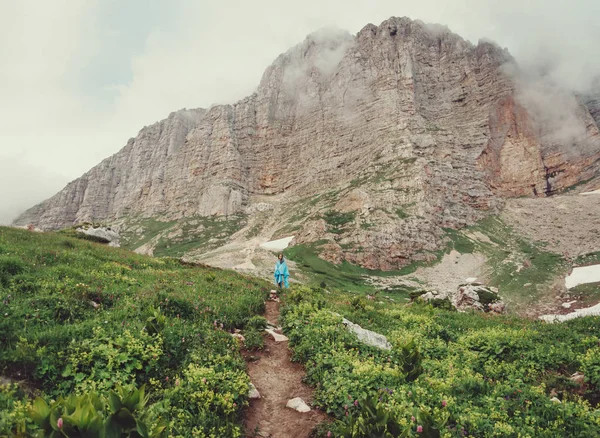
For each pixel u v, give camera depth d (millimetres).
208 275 21078
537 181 180250
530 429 6395
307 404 7957
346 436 5352
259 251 136750
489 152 183250
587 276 104000
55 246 21109
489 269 118062
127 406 4398
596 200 159500
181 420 5965
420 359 8805
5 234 21203
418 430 5469
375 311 18688
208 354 8680
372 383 8203
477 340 12711
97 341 7652
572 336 12656
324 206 168875
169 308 11789
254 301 16625
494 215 161000
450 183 163125
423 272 120375
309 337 11422
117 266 18484
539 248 133250
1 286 10180
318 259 120312
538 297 95375
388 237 130750
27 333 7367
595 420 6562
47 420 3883
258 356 10648
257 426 7008
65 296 10133
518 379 8828
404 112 198625
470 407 7324
